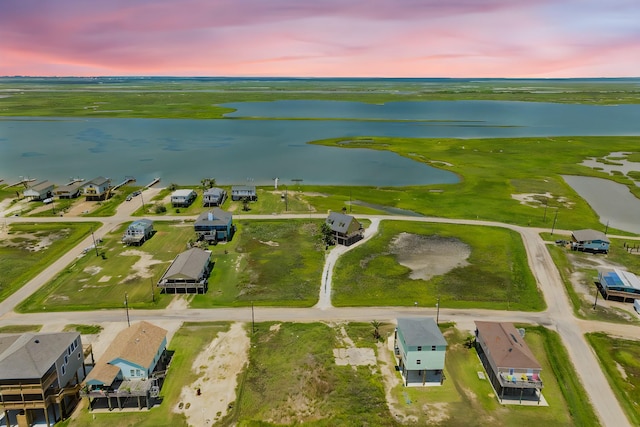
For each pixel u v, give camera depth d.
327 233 93.50
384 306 69.81
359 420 47.38
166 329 63.22
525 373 51.72
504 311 68.56
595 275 80.25
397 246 92.56
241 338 61.38
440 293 73.88
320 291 74.50
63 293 72.69
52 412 48.81
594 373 55.00
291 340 60.81
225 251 90.12
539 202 121.56
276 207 117.50
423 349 52.25
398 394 51.41
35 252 88.56
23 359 45.62
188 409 48.91
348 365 56.03
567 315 67.50
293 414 48.28
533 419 47.81
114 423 47.19
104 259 85.62
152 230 100.62
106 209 115.56
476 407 49.59
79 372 53.34
